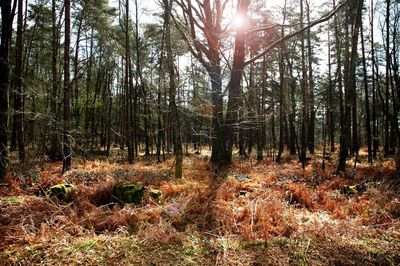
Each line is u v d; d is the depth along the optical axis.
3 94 8.36
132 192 7.31
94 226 5.66
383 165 14.36
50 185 8.17
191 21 13.66
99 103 23.05
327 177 11.27
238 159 20.22
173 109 10.88
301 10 19.70
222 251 4.54
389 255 4.51
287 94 25.48
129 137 17.94
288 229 5.50
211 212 6.18
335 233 5.28
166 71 12.32
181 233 5.17
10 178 8.42
